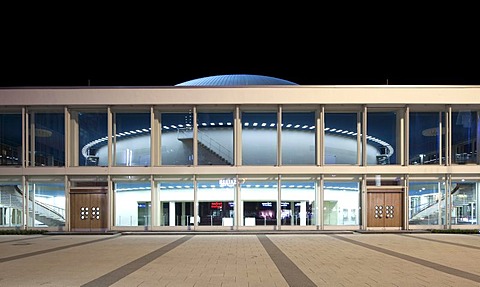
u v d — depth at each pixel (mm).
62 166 25438
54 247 17453
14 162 25750
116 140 26016
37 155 25797
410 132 26219
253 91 25266
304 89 25297
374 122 26281
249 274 11047
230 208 25375
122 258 14047
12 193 25484
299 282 10023
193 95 25250
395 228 25406
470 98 25406
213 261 13359
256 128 26062
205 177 25578
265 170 25281
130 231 24875
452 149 26031
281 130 25922
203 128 26062
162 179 25609
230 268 11992
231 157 25844
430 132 26312
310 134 26062
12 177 25531
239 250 16234
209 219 25359
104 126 25938
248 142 25969
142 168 25328
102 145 25828
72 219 25297
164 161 25953
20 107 25594
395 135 26219
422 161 26047
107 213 25234
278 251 15914
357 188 25688
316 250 16219
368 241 19688
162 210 25422
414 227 25391
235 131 25688
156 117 26031
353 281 10156
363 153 25594
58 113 25891
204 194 25531
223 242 19312
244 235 23109
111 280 10273
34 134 25922
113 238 21672
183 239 20891
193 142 25688
